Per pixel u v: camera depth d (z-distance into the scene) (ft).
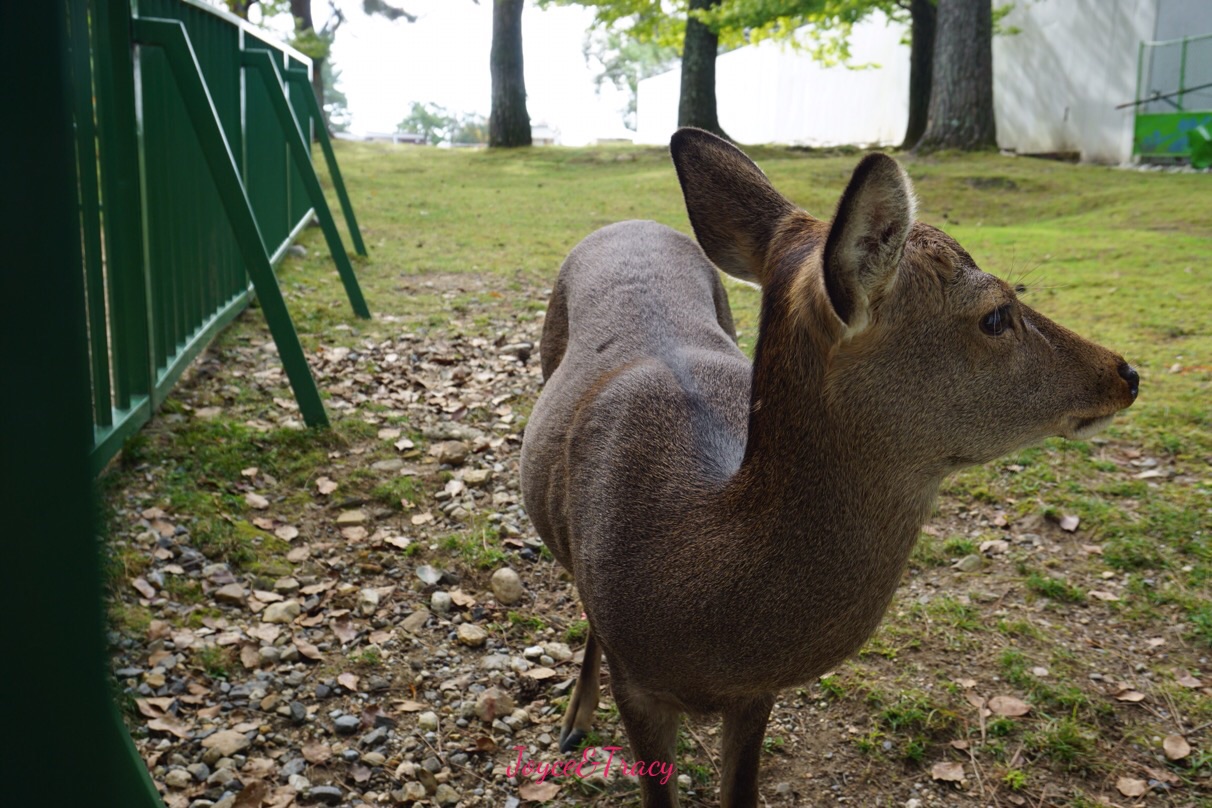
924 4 71.97
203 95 16.35
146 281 16.97
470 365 21.99
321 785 10.18
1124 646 12.36
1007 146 76.13
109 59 15.71
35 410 4.01
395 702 11.46
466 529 15.05
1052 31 70.74
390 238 37.22
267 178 29.07
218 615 12.66
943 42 61.87
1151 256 31.68
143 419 16.85
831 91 97.91
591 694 11.00
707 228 8.81
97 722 4.38
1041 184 49.83
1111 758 10.64
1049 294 26.94
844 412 7.37
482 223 41.32
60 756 4.30
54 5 3.83
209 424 17.46
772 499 7.47
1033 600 13.29
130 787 4.96
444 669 12.09
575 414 9.78
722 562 7.55
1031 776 10.45
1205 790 10.21
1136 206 42.50
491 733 11.10
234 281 24.53
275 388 20.04
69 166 3.92
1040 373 7.59
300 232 36.88
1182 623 12.72
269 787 10.12
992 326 7.43
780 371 7.54
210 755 10.39
